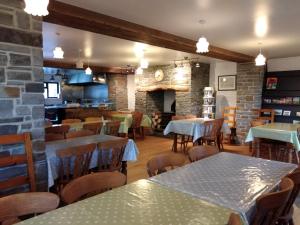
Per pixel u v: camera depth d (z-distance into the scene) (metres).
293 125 4.70
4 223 1.23
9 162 2.19
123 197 1.44
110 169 2.84
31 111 2.43
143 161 4.89
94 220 1.17
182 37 4.20
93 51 5.57
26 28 2.37
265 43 4.64
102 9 2.96
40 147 2.50
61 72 10.50
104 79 9.66
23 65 2.36
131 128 7.29
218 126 5.23
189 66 7.15
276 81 6.25
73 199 1.44
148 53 5.84
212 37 4.21
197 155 2.47
